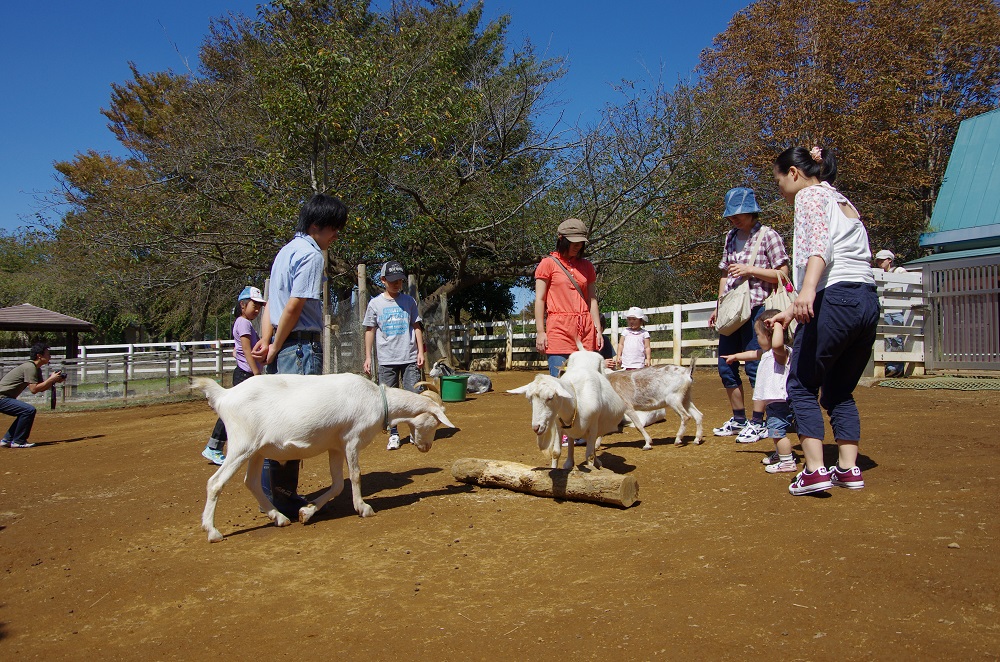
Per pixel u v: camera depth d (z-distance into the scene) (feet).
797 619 10.34
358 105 53.06
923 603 10.48
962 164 55.16
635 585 12.14
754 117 82.12
